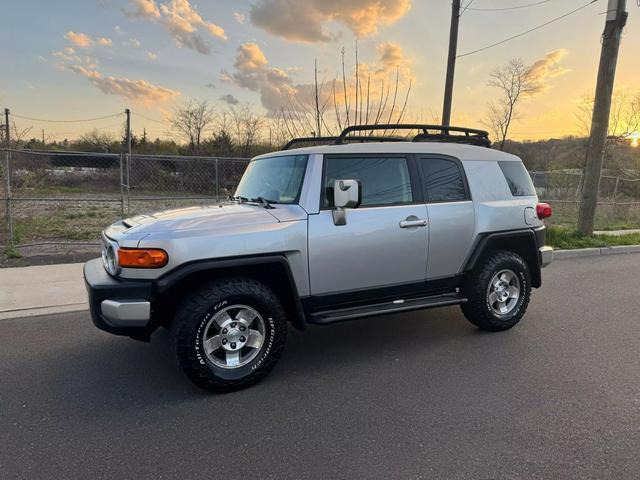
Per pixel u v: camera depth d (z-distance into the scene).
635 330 4.84
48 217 13.21
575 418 3.05
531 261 4.98
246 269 3.53
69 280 6.46
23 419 3.05
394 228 4.02
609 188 19.23
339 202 3.53
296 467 2.54
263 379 3.68
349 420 3.05
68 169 17.80
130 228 3.50
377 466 2.54
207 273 3.41
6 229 9.75
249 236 3.44
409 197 4.19
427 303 4.26
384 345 4.42
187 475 2.48
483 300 4.55
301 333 4.79
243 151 24.41
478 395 3.39
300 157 3.96
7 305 5.45
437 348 4.33
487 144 5.31
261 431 2.92
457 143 5.06
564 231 11.24
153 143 37.31
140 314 3.20
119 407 3.23
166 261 3.21
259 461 2.60
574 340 4.54
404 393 3.43
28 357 4.08
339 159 3.92
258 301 3.46
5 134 12.40
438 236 4.27
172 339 3.30
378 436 2.85
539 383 3.58
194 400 3.33
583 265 8.61
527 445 2.74
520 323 5.07
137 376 3.72
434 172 4.38
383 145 4.17
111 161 19.05
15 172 12.34
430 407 3.21
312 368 3.90
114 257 3.36
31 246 8.88
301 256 3.64
